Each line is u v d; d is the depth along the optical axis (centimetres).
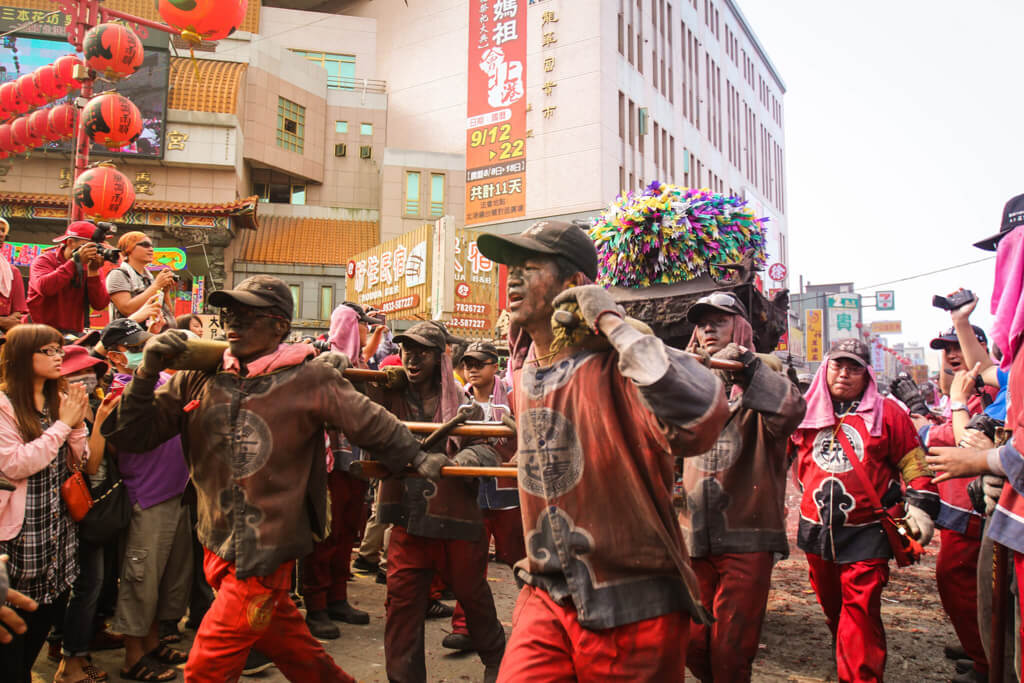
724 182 3759
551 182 2564
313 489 289
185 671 268
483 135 2695
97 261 523
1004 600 278
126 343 347
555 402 212
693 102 3419
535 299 226
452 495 363
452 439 403
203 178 2359
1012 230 279
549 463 210
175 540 412
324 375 283
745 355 327
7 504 320
